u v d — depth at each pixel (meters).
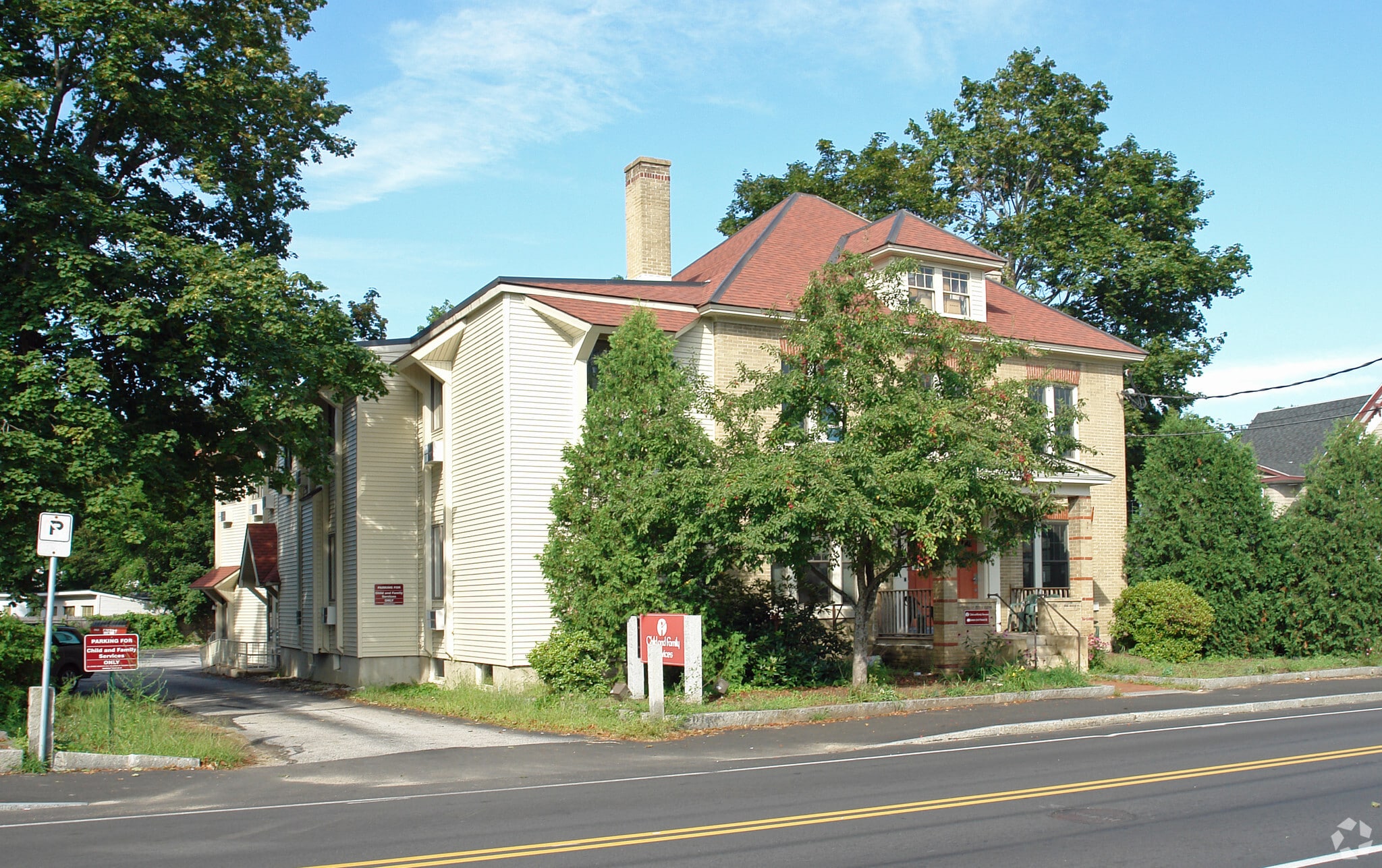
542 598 19.84
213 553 62.72
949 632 21.06
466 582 21.59
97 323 18.39
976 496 17.05
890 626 22.86
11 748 12.85
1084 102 38.34
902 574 23.36
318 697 22.77
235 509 40.97
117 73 18.86
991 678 19.58
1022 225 37.00
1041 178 38.84
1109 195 36.84
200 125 21.48
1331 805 9.12
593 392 19.58
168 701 22.47
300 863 7.58
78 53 19.44
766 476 16.64
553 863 7.41
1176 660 24.14
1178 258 35.44
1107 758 12.15
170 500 23.39
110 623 56.56
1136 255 34.62
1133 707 17.39
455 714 18.19
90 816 9.73
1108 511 27.16
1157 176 37.25
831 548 18.55
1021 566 25.25
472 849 7.91
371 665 23.72
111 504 17.56
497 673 19.97
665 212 28.09
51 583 12.93
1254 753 12.31
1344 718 16.19
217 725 17.25
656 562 18.17
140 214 18.75
